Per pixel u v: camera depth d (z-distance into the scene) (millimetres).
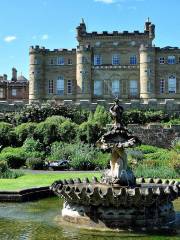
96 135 52219
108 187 18156
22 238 15586
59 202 23500
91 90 85188
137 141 18672
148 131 57656
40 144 51094
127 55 87688
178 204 23375
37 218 18969
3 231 16656
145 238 15633
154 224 17266
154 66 84000
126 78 85375
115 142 18734
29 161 44594
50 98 87250
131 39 88188
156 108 71625
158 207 17531
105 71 85375
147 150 50875
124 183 18828
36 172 40000
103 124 59688
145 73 83062
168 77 85188
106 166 43688
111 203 16953
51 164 44156
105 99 85375
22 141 53156
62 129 52781
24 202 23438
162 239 15531
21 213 20219
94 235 15969
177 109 71062
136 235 16000
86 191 17094
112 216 17047
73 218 17812
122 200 16766
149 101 72125
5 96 98938
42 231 16578
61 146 49406
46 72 87812
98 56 88188
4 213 20219
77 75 84938
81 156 44656
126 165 19266
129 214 17047
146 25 88562
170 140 57188
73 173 38500
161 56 85375
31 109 65125
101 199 16891
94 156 45656
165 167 38094
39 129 52969
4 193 23656
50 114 64938
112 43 88000
